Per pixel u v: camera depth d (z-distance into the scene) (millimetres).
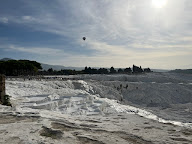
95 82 57656
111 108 14484
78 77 73000
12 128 6281
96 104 15867
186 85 64812
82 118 9703
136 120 9602
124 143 5445
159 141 5812
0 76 16000
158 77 80312
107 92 47219
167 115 28016
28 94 24891
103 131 6773
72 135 5887
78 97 20797
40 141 4992
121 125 8148
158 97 50625
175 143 5676
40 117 8359
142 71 135250
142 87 56938
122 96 48812
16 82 33750
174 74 121312
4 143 4758
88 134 6148
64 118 8992
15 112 9422
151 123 8891
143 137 6172
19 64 63625
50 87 35094
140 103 46812
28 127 6469
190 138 6359
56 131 6109
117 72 122375
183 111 32688
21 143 4809
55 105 15203
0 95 15734
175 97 53469
